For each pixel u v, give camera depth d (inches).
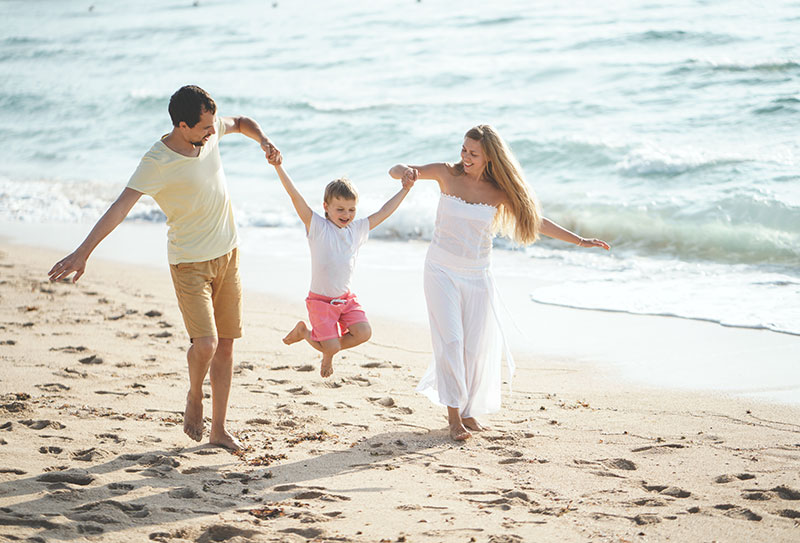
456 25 1119.6
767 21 847.1
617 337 289.7
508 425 209.8
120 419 205.6
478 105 740.7
